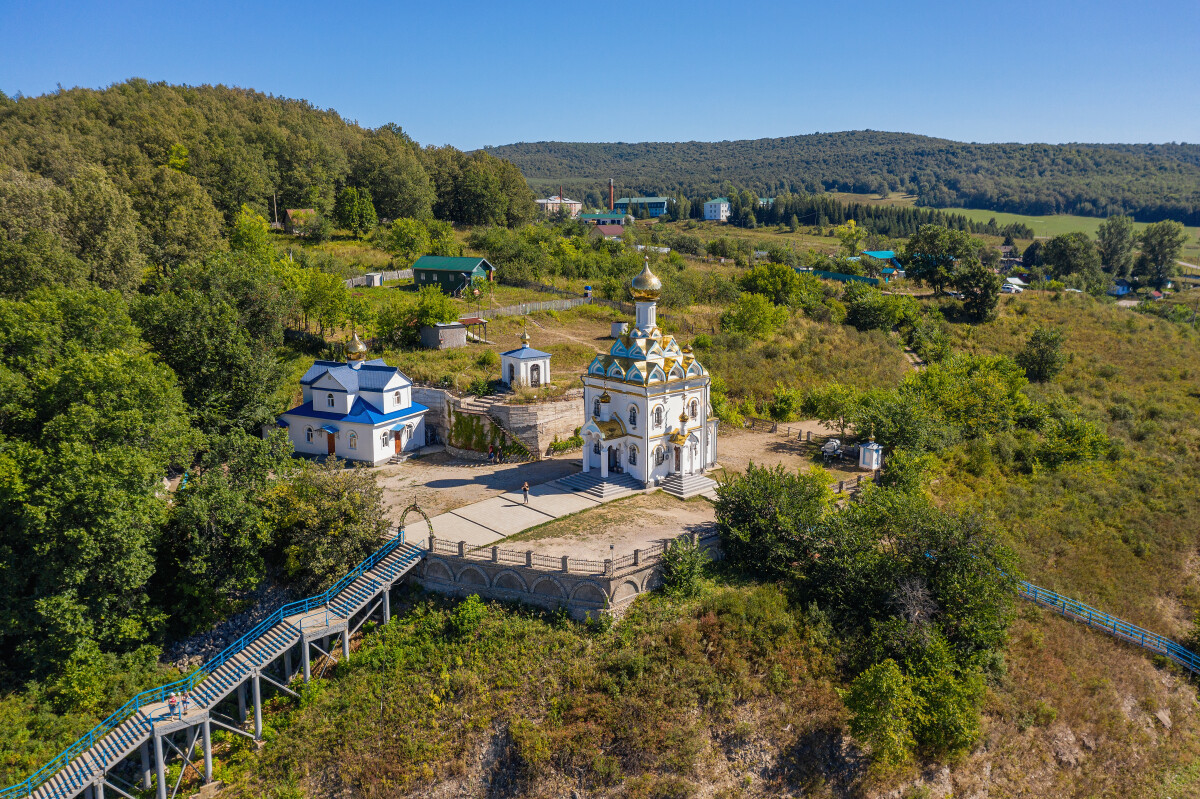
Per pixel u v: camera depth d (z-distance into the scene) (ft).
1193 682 138.72
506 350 262.67
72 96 525.75
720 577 139.95
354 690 120.47
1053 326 379.14
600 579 125.70
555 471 189.16
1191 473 216.13
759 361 279.90
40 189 247.91
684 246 581.53
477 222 561.02
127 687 118.83
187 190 314.96
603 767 107.14
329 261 348.59
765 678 119.24
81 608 117.08
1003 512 180.96
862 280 440.86
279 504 135.64
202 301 192.75
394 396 204.33
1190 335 376.48
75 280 206.69
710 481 178.81
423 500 169.78
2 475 117.08
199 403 186.80
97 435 130.41
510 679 117.29
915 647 122.72
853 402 224.12
